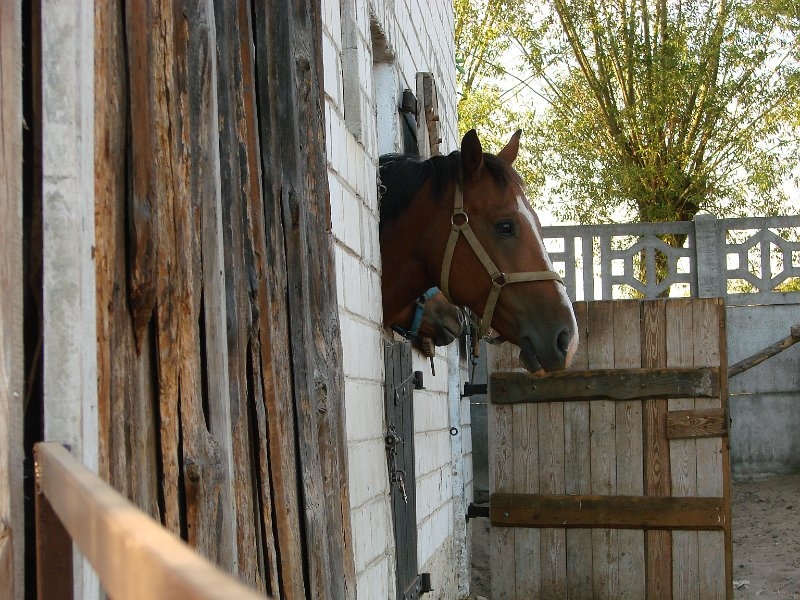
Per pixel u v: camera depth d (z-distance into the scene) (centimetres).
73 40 130
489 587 827
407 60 644
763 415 1088
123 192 154
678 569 682
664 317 689
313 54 286
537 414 697
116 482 142
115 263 149
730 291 1255
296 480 237
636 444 688
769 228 1112
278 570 220
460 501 758
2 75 129
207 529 171
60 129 128
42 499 118
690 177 1539
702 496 680
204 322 181
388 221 455
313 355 259
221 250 189
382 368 419
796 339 1012
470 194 441
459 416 768
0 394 120
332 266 292
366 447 373
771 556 845
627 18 1543
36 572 124
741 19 1466
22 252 130
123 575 60
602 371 690
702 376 682
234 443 196
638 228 1155
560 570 691
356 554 343
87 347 130
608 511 688
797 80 1458
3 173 125
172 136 170
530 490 695
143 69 160
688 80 1483
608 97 1575
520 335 432
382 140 567
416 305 489
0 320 122
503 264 434
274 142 241
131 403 152
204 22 187
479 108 1648
